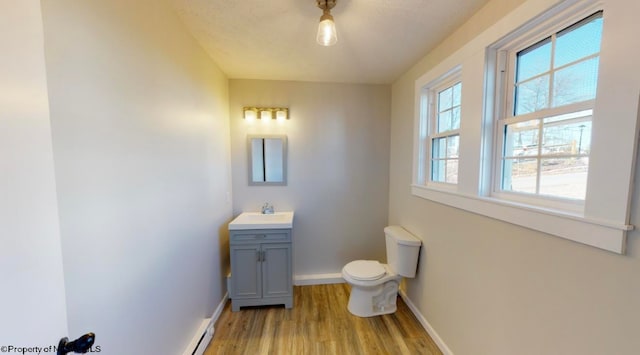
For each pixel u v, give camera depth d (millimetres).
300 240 2734
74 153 760
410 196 2250
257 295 2234
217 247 2137
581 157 961
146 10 1140
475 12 1394
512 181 1286
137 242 1067
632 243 738
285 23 1515
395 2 1312
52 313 576
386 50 1882
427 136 2074
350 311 2197
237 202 2623
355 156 2723
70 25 746
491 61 1321
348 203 2756
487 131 1356
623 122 739
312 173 2686
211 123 2006
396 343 1820
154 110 1204
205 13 1411
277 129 2609
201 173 1795
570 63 1000
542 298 1022
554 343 976
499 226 1238
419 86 2045
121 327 967
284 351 1737
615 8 748
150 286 1159
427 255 1949
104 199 883
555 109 1051
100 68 867
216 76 2137
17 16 494
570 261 910
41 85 554
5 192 462
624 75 732
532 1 1035
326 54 1953
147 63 1147
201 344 1660
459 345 1560
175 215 1409
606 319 808
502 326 1229
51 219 577
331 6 1286
